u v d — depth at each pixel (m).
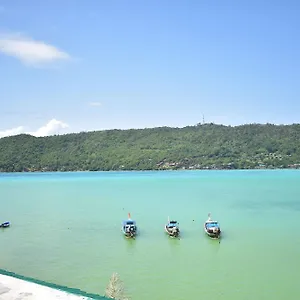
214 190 108.44
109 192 107.38
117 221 60.38
